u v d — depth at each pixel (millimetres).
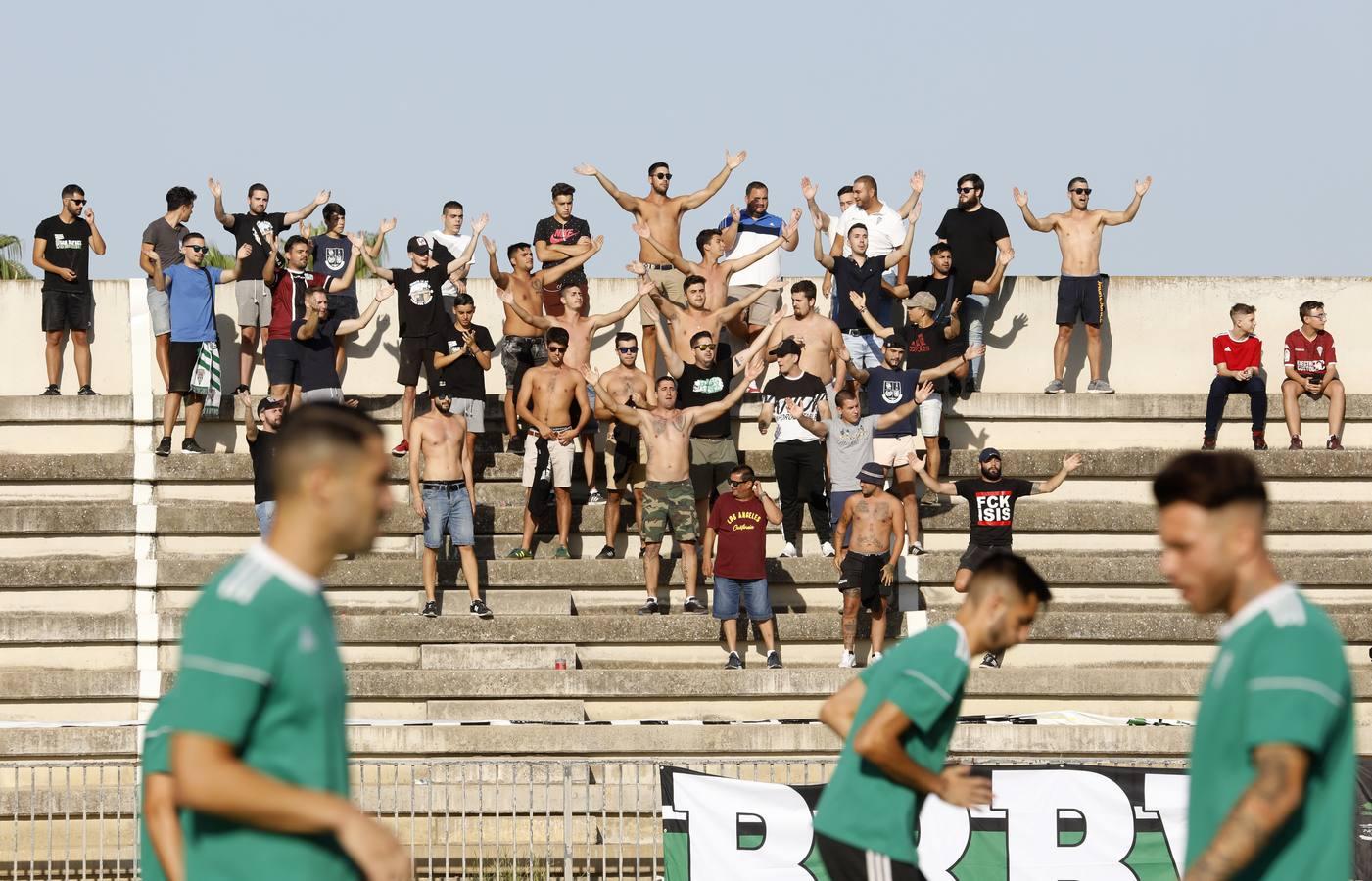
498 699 30922
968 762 24125
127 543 34938
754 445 38781
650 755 29359
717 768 29328
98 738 29297
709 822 22562
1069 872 22031
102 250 39250
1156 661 32812
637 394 35031
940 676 12531
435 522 32156
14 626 32500
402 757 29375
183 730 7844
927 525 35594
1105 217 40094
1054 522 35781
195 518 35031
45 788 28375
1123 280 41656
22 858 26875
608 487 35312
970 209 38406
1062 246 39969
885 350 35594
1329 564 34281
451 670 31188
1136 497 37375
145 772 11180
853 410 33219
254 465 33344
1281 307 41562
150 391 39469
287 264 37406
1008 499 31906
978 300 38688
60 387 39656
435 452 32219
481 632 32031
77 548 34906
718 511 31453
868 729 12531
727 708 31078
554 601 33375
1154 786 22047
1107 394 39188
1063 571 34312
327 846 8109
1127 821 22016
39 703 31281
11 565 33688
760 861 22453
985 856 22062
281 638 8031
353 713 30828
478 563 33688
